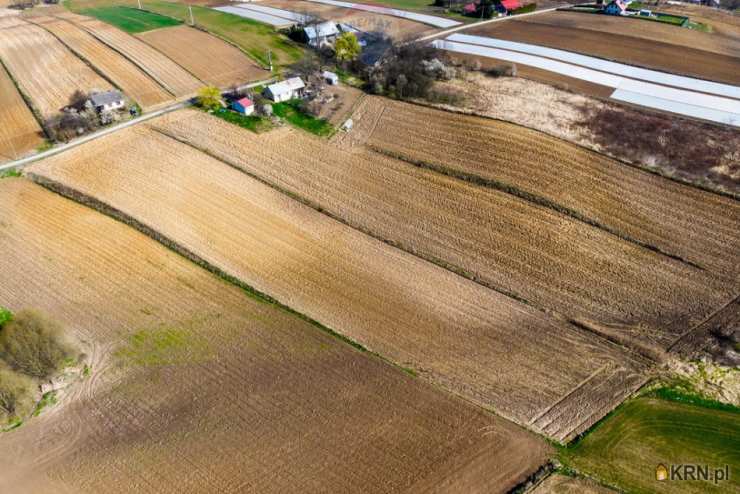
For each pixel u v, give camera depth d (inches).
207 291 1872.5
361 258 2007.9
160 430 1461.6
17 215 2177.7
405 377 1599.4
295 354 1662.2
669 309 1804.9
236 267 1963.6
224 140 2623.0
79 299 1834.4
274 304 1824.6
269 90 2898.6
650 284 1886.1
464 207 2213.3
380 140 2618.1
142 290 1873.8
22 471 1382.9
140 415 1501.0
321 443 1429.6
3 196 2268.7
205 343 1695.4
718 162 2372.0
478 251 2026.3
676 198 2199.8
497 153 2477.9
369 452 1411.2
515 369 1631.4
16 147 2556.6
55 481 1359.5
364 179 2379.4
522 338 1722.4
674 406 1525.6
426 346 1695.4
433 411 1508.4
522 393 1565.0
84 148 2556.6
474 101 2876.5
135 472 1369.3
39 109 2847.0
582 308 1814.7
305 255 2018.9
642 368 1631.4
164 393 1555.1
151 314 1790.1
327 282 1910.7
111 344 1692.9
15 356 1550.2
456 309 1814.7
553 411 1517.0
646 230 2075.5
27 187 2320.4
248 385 1572.3
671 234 2057.1
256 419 1485.0
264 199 2274.9
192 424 1475.1
